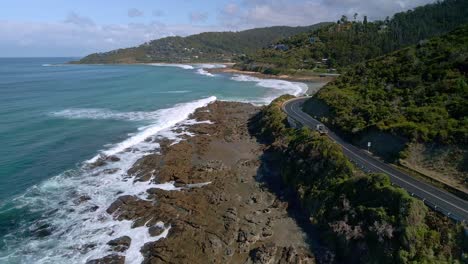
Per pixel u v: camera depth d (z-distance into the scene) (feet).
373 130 128.98
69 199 108.27
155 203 104.68
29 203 104.99
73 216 98.99
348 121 148.25
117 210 101.40
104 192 113.29
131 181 121.60
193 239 86.48
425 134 110.01
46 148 152.46
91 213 100.73
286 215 99.50
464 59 152.87
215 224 93.15
